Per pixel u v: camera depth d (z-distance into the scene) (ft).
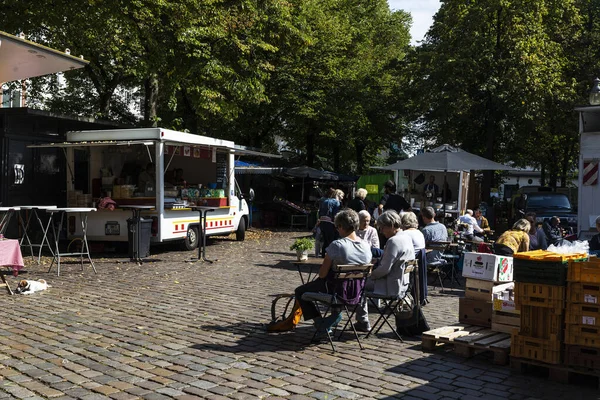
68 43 55.72
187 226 51.13
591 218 38.37
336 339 22.58
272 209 88.63
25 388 16.28
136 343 21.22
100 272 38.09
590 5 106.32
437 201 71.15
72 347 20.53
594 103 38.55
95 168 52.03
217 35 59.11
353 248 21.49
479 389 17.20
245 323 24.79
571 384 17.81
